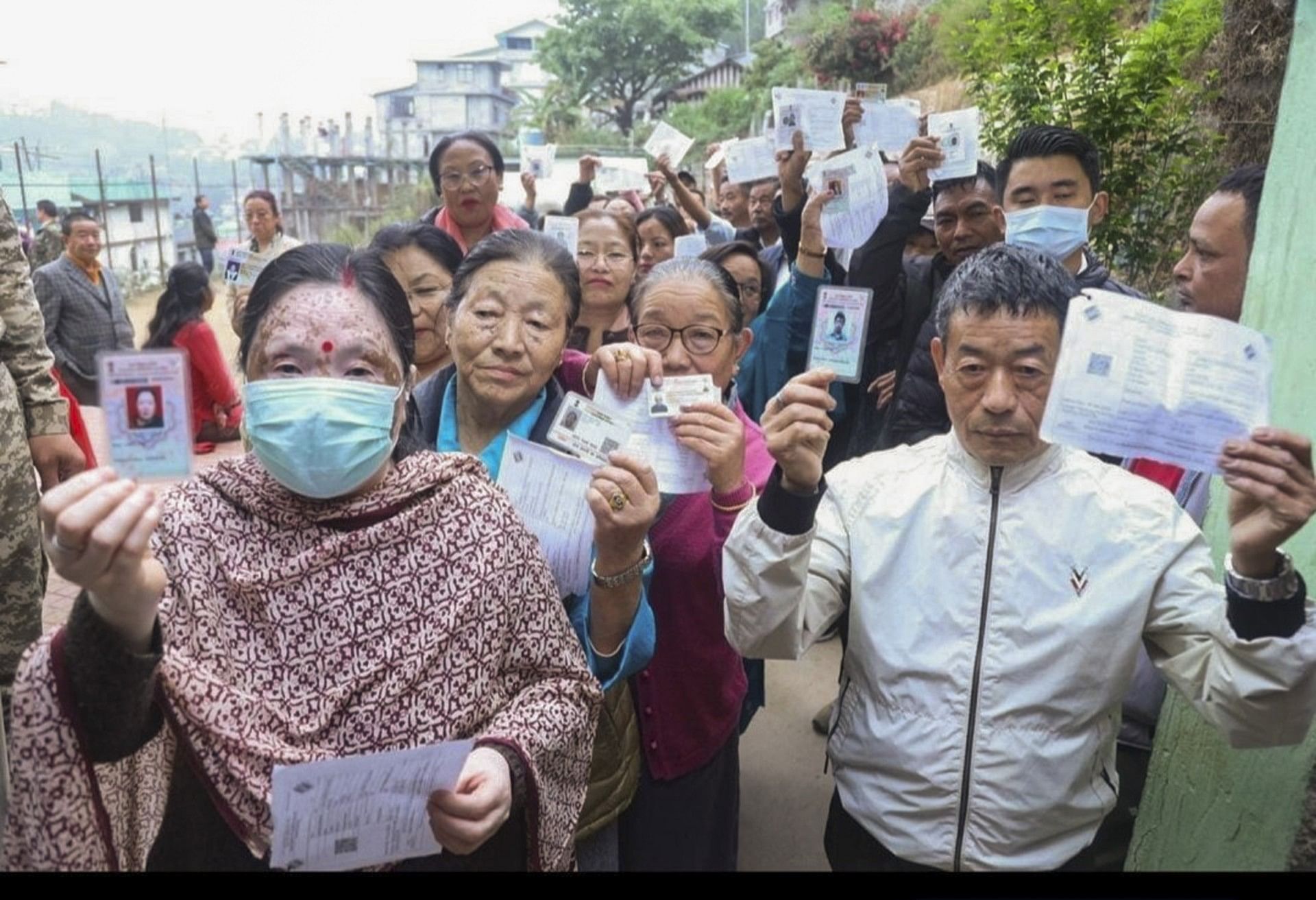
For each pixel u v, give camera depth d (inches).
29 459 103.9
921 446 71.2
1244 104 184.9
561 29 1455.5
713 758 82.8
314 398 52.0
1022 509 64.6
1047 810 63.6
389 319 58.2
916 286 145.3
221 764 50.0
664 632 78.8
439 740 53.5
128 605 43.6
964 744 63.8
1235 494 55.4
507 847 59.2
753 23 1530.5
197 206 547.8
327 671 52.6
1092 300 56.4
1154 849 80.4
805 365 133.3
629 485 64.4
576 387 82.7
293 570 52.5
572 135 1369.3
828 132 156.1
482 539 56.7
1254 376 54.4
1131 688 84.4
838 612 69.2
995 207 136.7
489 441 79.7
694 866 81.9
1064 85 206.2
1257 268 74.7
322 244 59.5
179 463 45.5
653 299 91.7
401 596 54.1
